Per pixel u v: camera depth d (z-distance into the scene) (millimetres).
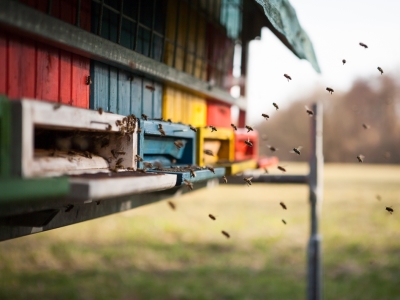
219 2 2199
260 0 1188
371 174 14047
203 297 4355
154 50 1654
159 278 5027
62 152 1134
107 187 917
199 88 1994
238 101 2557
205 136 1704
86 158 1158
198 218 8039
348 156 18141
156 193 1615
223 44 2395
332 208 8312
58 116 968
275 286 4734
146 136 1374
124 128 1206
